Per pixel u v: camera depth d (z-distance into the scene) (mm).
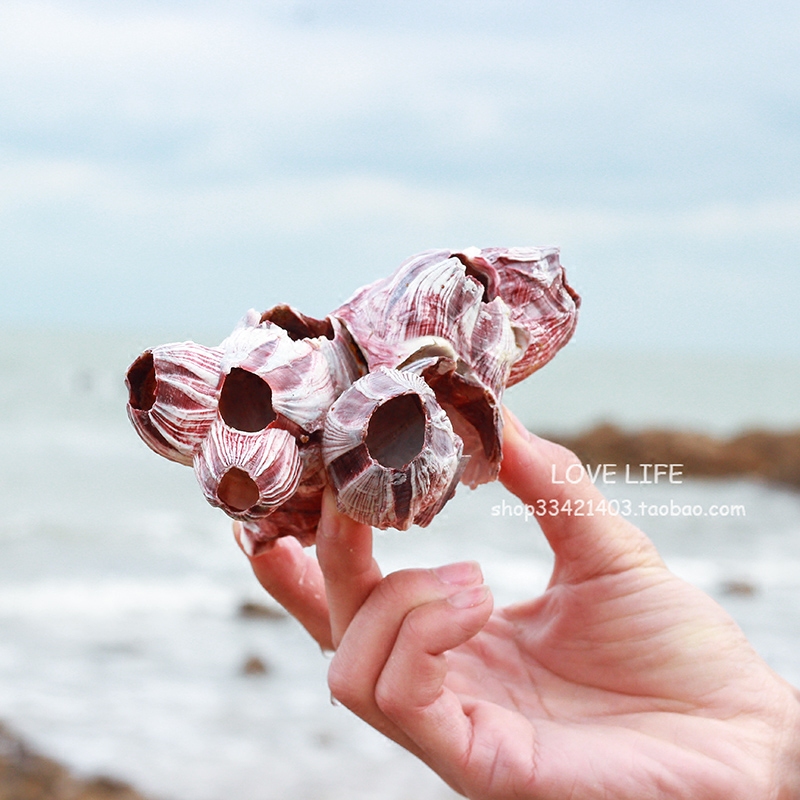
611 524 594
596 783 548
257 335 523
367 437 523
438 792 1292
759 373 22188
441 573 551
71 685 1610
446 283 542
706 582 2400
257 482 508
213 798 1248
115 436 5777
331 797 1267
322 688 1646
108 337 21828
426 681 546
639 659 592
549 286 583
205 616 2053
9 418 6387
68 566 2504
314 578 627
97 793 1227
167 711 1514
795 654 1751
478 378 547
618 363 24750
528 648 612
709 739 567
